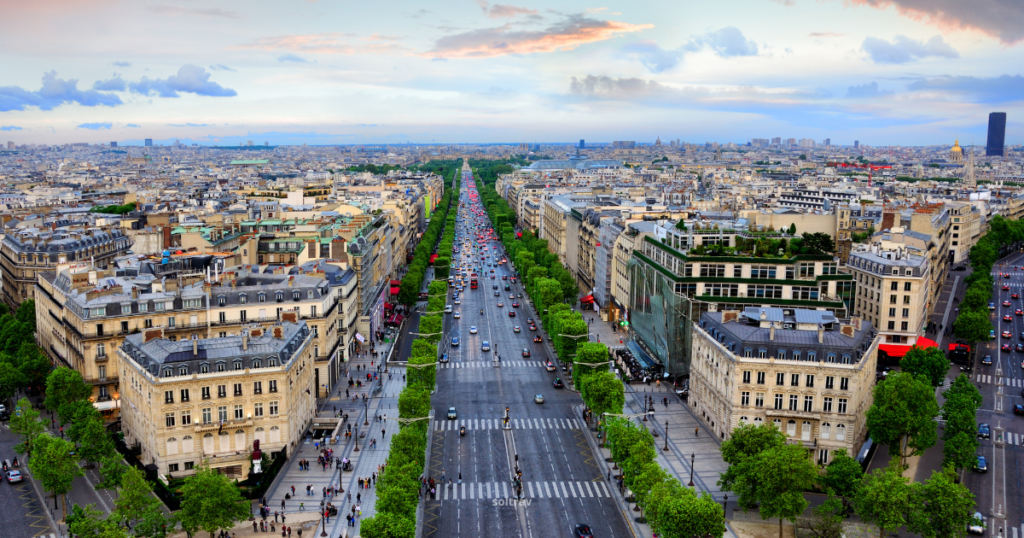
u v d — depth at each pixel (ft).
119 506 618.44
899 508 601.21
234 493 637.30
